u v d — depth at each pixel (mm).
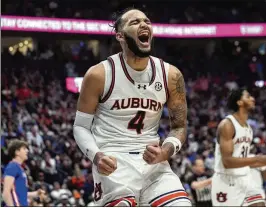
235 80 21766
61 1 20359
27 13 19250
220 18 22156
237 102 5152
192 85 20875
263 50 23328
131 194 2959
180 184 3016
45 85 18500
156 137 3107
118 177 2957
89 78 2988
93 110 3055
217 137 5152
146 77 3020
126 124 3031
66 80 19000
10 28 18438
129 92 2996
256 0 22516
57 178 11008
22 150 5559
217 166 5199
